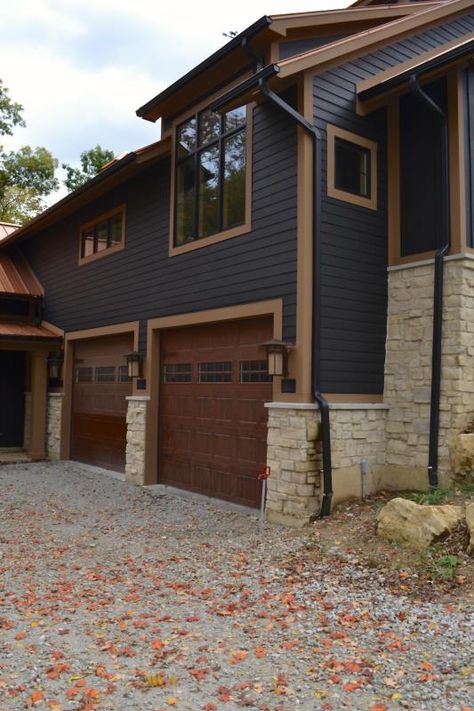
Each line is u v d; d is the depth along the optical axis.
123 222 11.61
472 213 7.55
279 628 4.31
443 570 5.08
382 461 7.91
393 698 3.27
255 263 8.04
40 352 14.14
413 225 7.98
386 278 8.14
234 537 6.95
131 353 10.55
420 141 7.96
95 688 3.42
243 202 8.39
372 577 5.24
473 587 4.75
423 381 7.63
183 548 6.61
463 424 7.26
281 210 7.64
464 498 6.61
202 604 4.86
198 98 9.42
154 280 10.41
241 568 5.78
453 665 3.63
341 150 7.83
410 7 8.54
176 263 9.79
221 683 3.48
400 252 8.09
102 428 12.48
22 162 26.42
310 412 7.13
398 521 5.88
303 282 7.23
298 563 5.77
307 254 7.26
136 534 7.30
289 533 6.79
